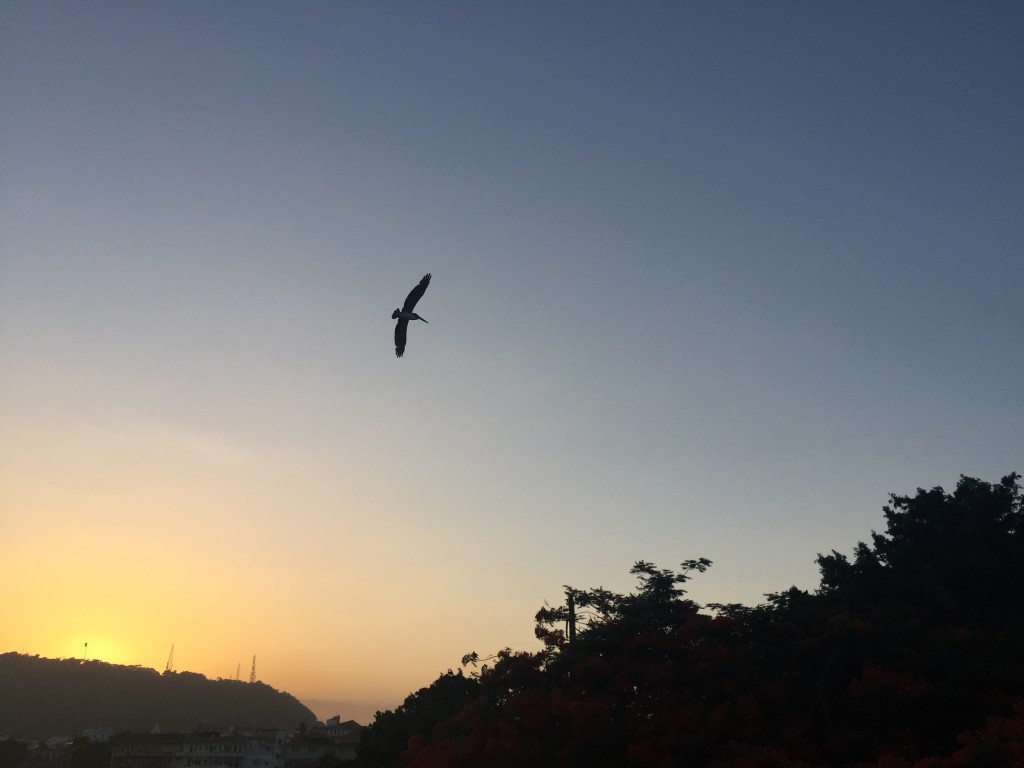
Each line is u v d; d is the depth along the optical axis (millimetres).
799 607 44906
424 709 69500
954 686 35938
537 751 40000
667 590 49438
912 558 49156
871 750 35844
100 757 125625
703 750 36812
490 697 47688
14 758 135250
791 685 39688
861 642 39125
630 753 37094
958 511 50594
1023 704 31672
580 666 41375
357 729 154375
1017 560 47156
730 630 41562
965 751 28844
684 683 40281
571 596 49656
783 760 33344
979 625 44250
